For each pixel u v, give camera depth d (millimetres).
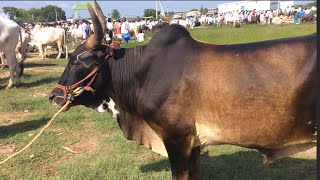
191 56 3434
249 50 3303
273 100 3127
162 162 5016
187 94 3375
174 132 3486
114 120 6773
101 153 5379
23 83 10836
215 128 3371
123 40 22469
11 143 5945
